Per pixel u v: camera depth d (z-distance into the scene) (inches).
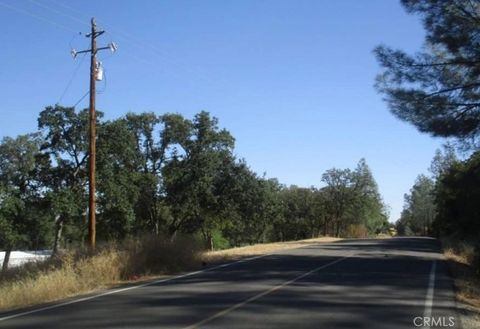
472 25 810.2
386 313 419.2
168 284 611.8
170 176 1828.2
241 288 563.2
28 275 694.5
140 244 796.6
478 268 746.2
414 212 4402.1
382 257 1010.7
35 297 544.4
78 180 1573.6
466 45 800.9
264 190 1925.4
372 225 3619.6
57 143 1540.4
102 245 835.4
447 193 1557.6
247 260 927.0
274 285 585.9
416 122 852.0
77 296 544.1
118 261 708.7
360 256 1027.9
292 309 436.1
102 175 1541.6
